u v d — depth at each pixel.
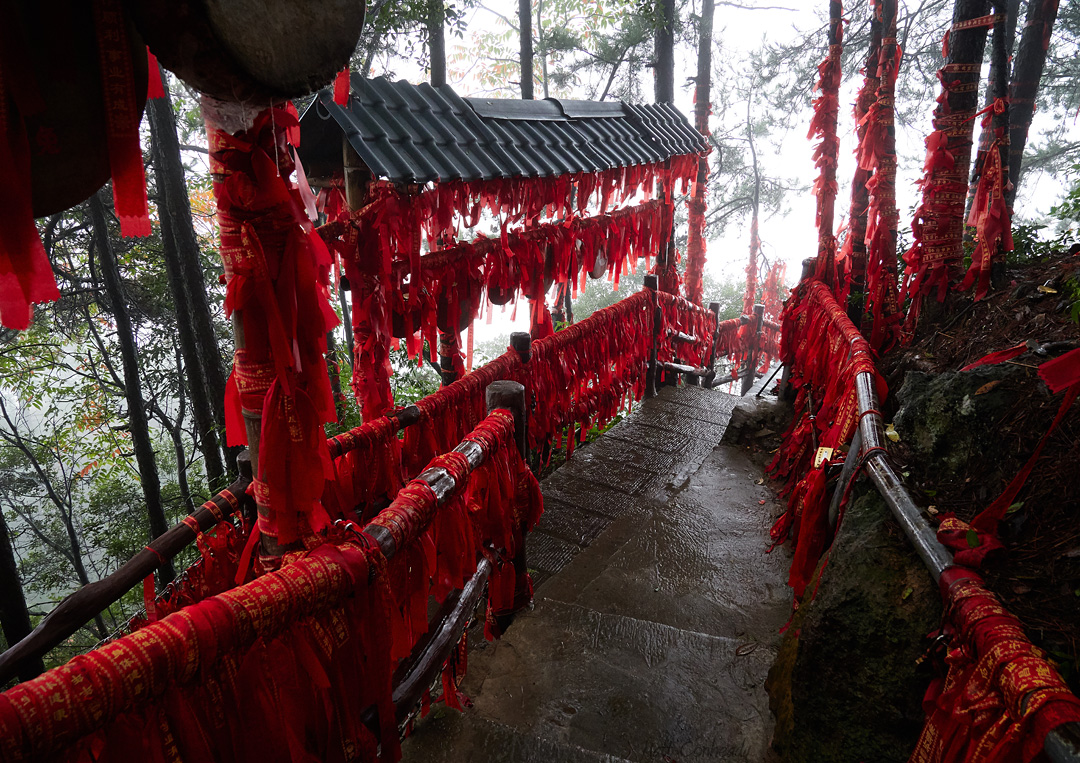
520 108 5.66
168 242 8.47
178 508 13.45
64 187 1.28
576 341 5.93
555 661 3.09
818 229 5.76
